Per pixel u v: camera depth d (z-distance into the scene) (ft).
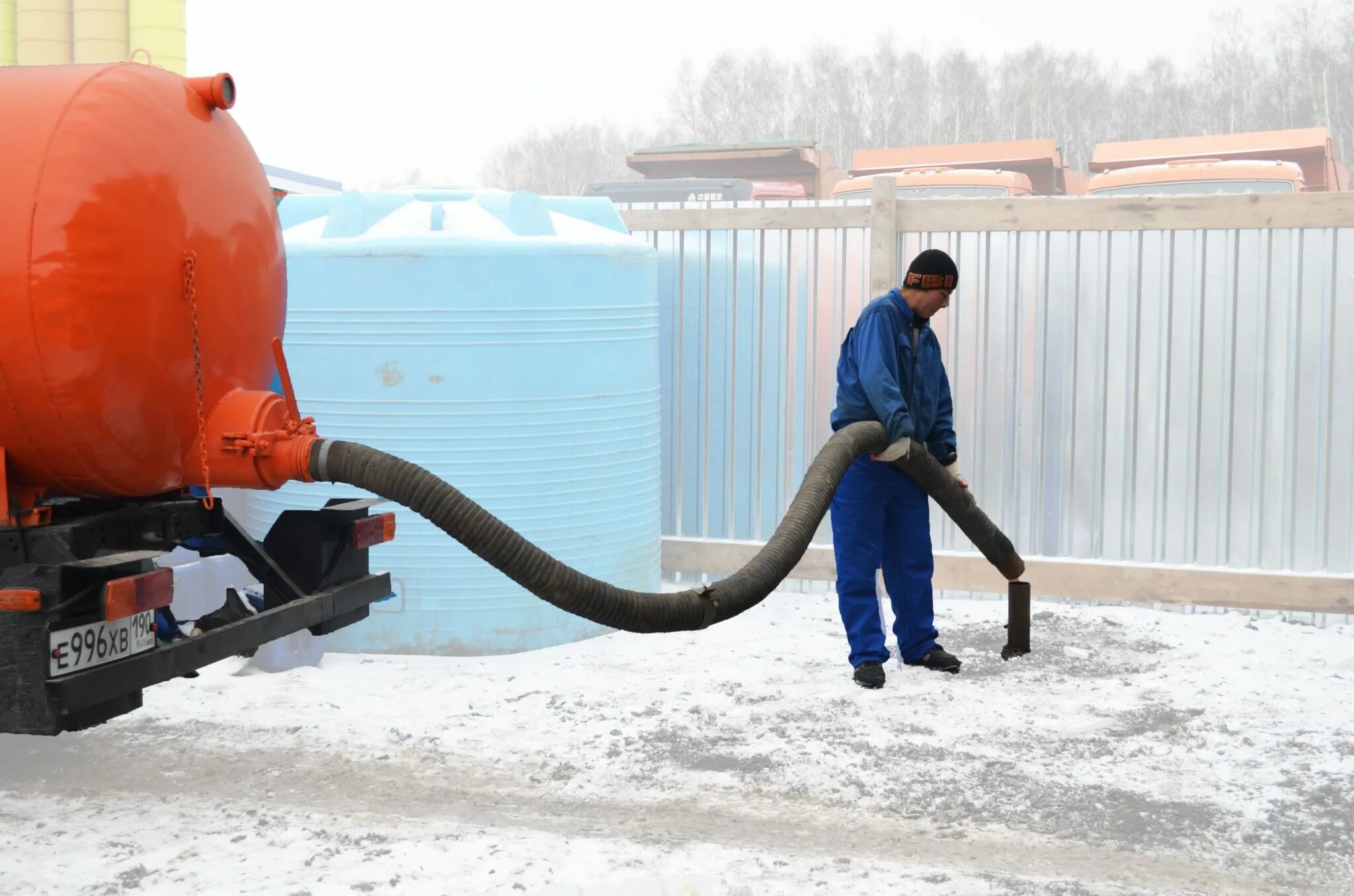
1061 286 24.81
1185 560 24.54
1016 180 43.16
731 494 26.68
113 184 12.66
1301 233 23.52
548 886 12.73
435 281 21.20
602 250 22.38
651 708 18.67
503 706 18.85
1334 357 23.52
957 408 25.50
